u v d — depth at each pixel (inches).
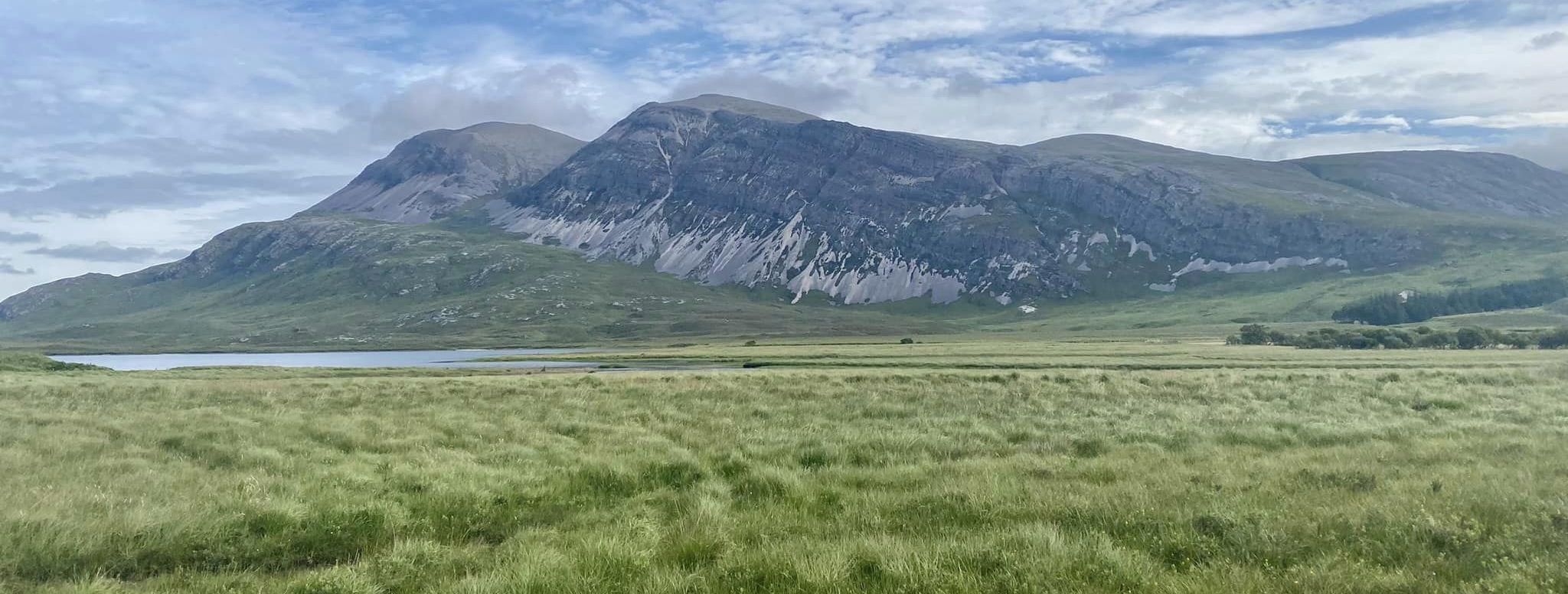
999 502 509.7
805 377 1723.7
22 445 731.4
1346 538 397.1
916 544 399.9
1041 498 516.4
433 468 655.8
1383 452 663.8
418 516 528.4
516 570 371.9
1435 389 1274.6
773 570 362.3
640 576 367.2
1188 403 1130.7
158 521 469.4
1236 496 489.1
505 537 496.4
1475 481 504.1
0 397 1234.0
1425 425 860.0
